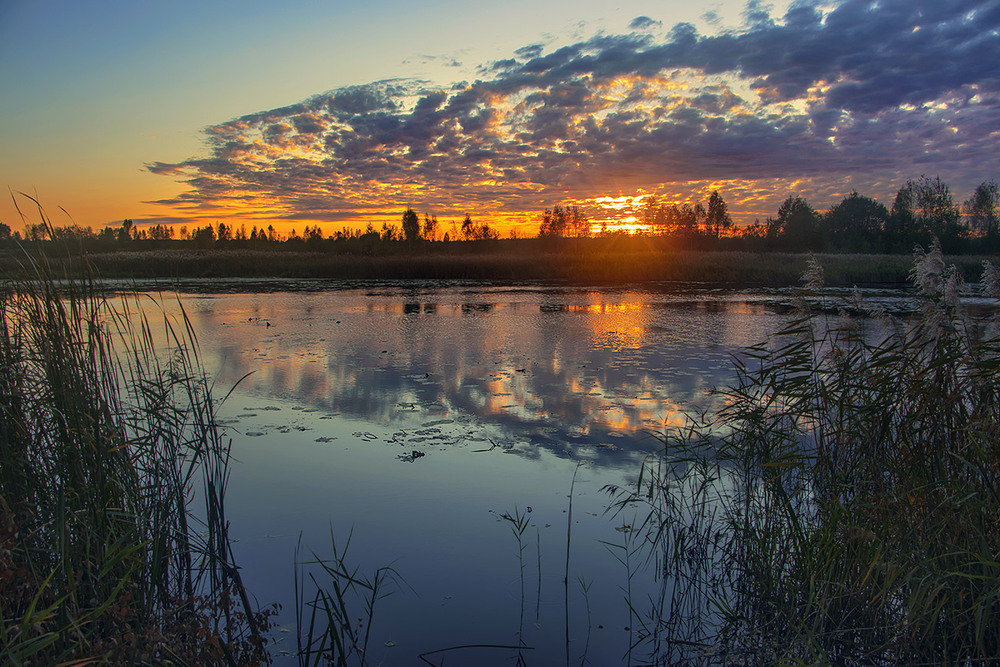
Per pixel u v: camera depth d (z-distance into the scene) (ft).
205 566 12.07
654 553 12.76
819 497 11.80
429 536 13.32
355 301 62.54
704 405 22.81
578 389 25.40
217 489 15.62
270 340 37.17
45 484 10.79
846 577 10.39
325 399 24.08
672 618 10.80
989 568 9.15
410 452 18.33
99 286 12.08
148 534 10.89
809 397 12.59
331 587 11.62
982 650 8.52
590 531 13.57
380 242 196.95
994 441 10.17
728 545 12.97
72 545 9.73
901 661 9.45
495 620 10.60
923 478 10.85
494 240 251.80
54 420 11.14
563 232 219.20
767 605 11.22
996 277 11.38
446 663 9.46
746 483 13.26
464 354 32.94
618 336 38.63
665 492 14.29
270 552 12.75
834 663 9.66
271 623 10.67
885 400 11.55
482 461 17.62
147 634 8.21
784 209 191.62
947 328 11.10
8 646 6.48
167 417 12.58
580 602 11.14
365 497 15.23
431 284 90.84
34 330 11.52
